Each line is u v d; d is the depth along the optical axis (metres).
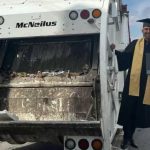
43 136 3.09
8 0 3.42
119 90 4.20
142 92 3.86
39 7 3.26
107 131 3.02
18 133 3.05
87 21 3.13
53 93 3.26
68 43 3.51
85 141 3.08
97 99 3.09
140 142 4.68
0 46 3.59
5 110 3.04
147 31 3.91
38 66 3.51
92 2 3.18
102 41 3.04
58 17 3.19
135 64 3.88
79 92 3.21
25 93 3.32
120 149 3.83
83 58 3.43
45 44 3.57
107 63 3.12
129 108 3.88
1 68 3.52
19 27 3.26
